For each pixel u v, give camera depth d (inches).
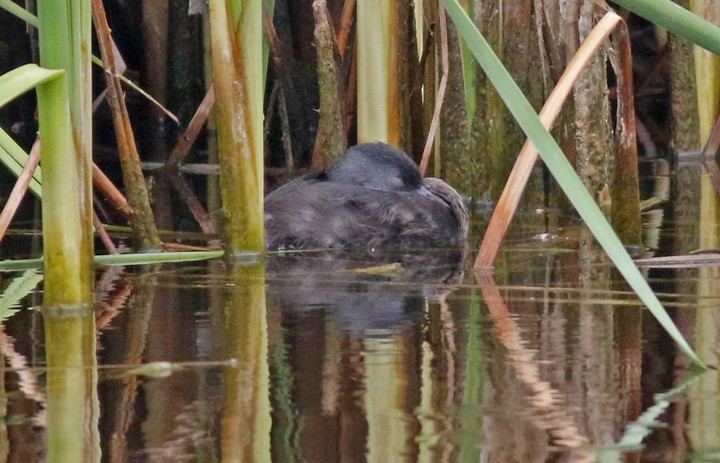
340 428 190.5
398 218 433.7
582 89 455.8
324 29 511.8
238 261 377.7
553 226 454.3
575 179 241.0
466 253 404.5
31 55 684.7
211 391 214.1
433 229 438.0
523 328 266.4
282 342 254.4
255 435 187.8
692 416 195.3
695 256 358.6
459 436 186.1
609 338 254.1
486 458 176.1
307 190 443.2
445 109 525.0
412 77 532.1
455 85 519.5
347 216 428.5
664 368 226.8
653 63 684.1
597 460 174.2
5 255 392.8
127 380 222.4
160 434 189.2
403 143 528.1
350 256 396.5
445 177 534.0
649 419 193.9
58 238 286.4
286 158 614.9
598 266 359.9
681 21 253.4
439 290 320.5
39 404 207.2
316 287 328.5
